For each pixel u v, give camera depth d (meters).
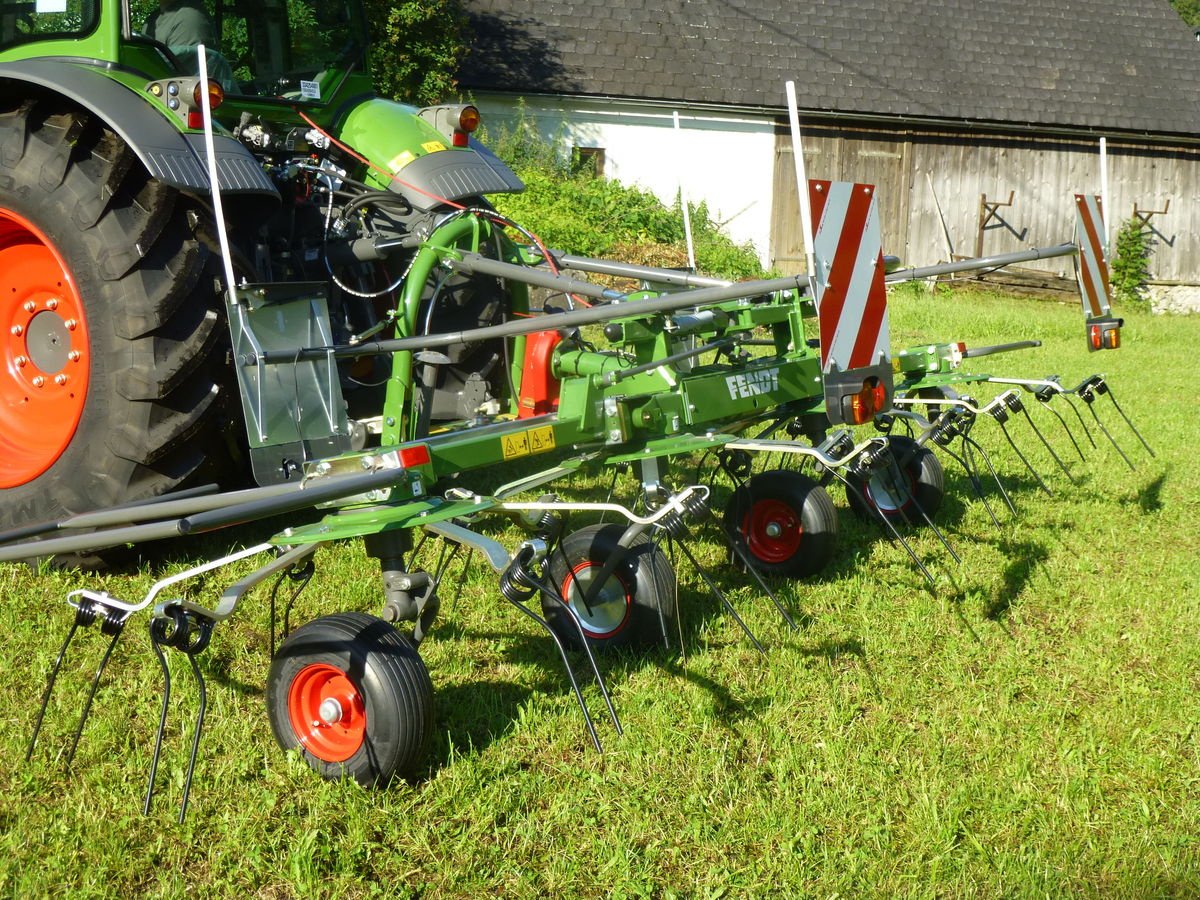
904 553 5.12
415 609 3.10
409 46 15.70
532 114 18.95
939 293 19.36
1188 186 21.73
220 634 3.87
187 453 4.45
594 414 3.93
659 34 20.16
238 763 3.06
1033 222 21.20
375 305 5.40
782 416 4.92
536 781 3.06
